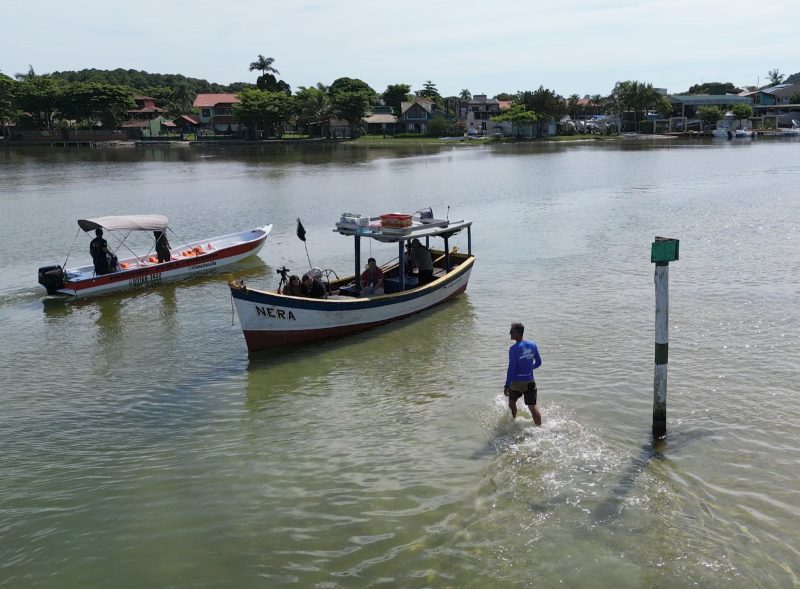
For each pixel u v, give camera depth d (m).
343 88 170.25
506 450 11.77
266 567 8.98
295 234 35.88
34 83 137.62
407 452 11.92
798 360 15.40
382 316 19.61
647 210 42.19
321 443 12.45
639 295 21.80
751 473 10.70
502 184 59.81
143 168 79.56
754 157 89.00
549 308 20.78
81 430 13.42
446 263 22.59
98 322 21.05
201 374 16.41
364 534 9.59
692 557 8.72
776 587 8.13
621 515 9.68
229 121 145.88
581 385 14.49
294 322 17.80
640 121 168.38
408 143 135.38
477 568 8.71
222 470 11.60
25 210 44.28
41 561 9.28
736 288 21.91
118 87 139.12
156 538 9.72
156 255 27.78
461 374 15.70
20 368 17.05
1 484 11.32
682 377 14.70
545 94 152.38
